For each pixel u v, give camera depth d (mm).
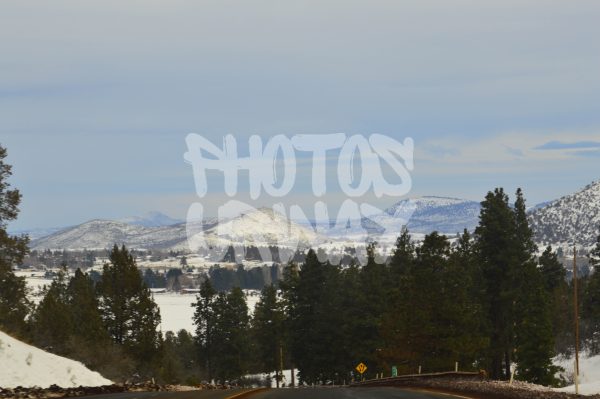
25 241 109500
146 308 142875
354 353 183875
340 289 192500
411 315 145125
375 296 185875
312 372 196250
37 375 62906
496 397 49594
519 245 157125
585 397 46812
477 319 146125
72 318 139750
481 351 149625
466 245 167750
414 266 151750
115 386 60594
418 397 49344
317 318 195625
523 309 151000
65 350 104312
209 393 53906
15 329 89688
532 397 47156
